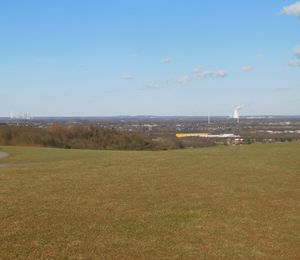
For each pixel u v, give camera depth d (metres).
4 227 11.20
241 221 12.73
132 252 9.88
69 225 11.65
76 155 35.38
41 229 11.18
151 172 20.59
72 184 17.42
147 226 11.94
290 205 14.60
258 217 13.19
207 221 12.63
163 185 17.31
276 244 10.90
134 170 21.31
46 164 24.98
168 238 11.03
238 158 24.81
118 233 11.21
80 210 13.22
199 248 10.40
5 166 26.83
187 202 14.66
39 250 9.70
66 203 14.03
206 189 16.67
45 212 12.83
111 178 18.95
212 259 9.72
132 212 13.23
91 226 11.66
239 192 16.28
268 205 14.54
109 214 12.91
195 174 19.88
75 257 9.40
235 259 9.79
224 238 11.22
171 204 14.34
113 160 25.95
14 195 15.08
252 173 20.02
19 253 9.45
